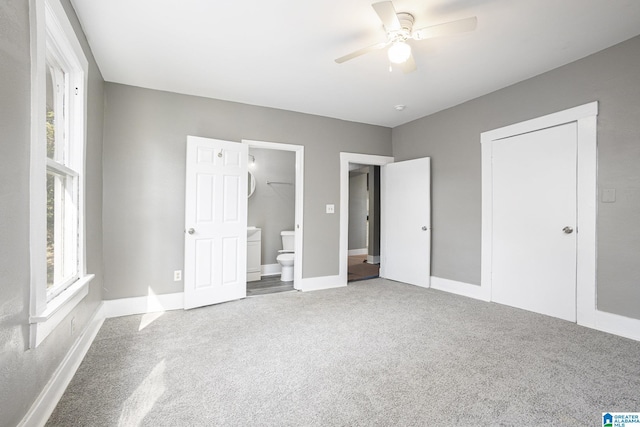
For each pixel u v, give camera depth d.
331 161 4.53
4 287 1.17
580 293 2.85
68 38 1.88
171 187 3.50
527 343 2.47
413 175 4.54
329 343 2.50
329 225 4.50
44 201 1.48
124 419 1.57
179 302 3.50
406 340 2.55
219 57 2.78
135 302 3.29
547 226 3.11
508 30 2.38
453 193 4.08
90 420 1.56
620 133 2.58
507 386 1.87
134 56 2.75
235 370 2.07
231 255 3.71
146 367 2.10
